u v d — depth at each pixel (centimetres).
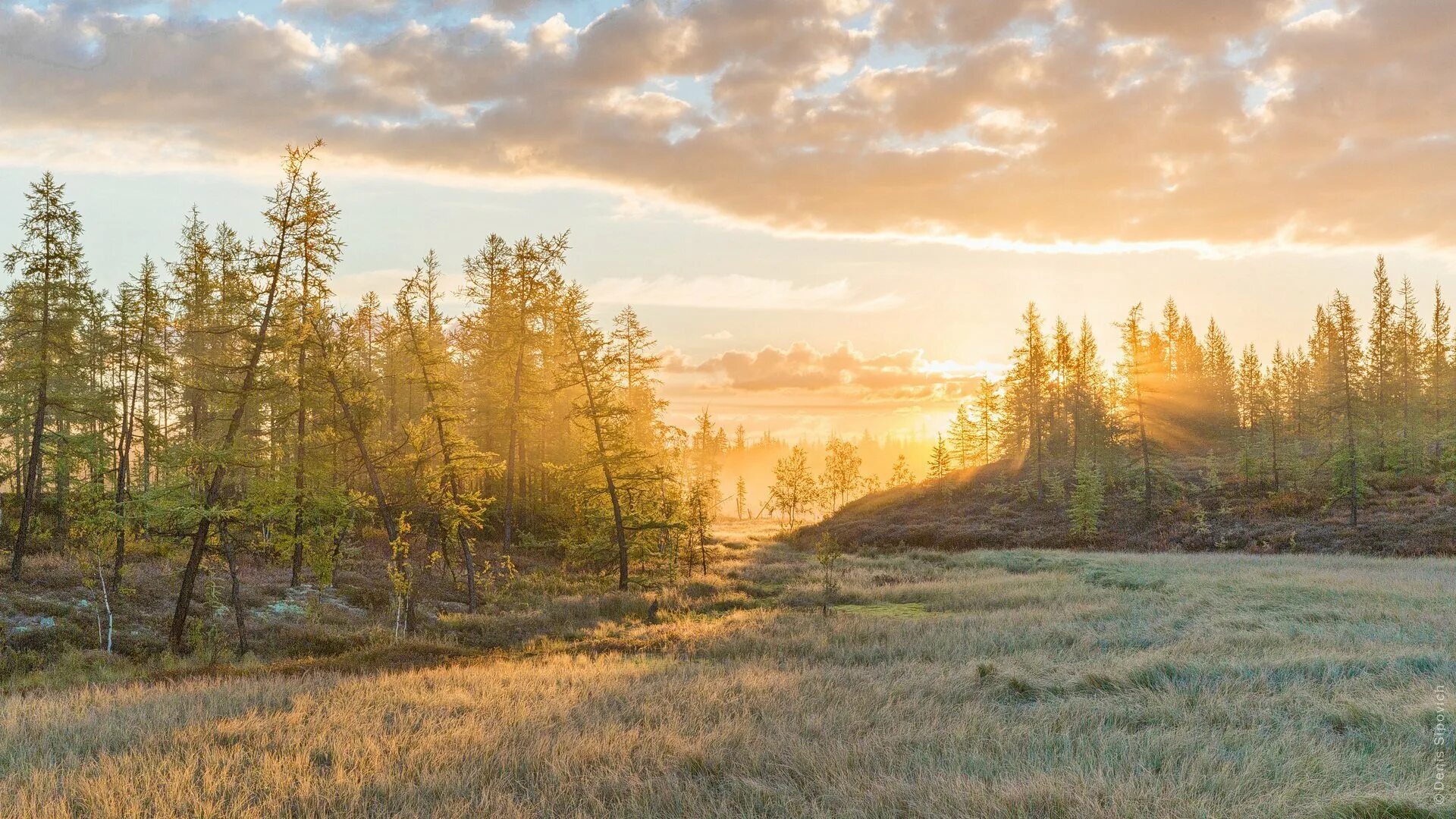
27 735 984
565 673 1474
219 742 926
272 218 2298
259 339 2241
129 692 1331
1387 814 592
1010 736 861
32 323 2627
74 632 2025
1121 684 1148
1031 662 1384
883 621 2172
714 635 2053
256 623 2338
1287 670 1179
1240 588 2536
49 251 2634
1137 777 696
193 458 2108
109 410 2883
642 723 1007
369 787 731
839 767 762
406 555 2517
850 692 1167
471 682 1373
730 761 806
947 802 641
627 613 2814
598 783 724
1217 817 593
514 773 773
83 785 731
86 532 2373
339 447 2644
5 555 2730
